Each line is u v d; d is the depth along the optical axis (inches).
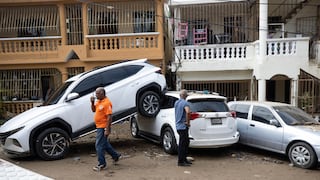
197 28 647.8
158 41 584.1
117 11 606.9
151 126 392.2
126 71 380.2
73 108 345.1
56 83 629.3
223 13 642.2
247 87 647.1
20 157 351.3
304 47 562.3
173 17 642.8
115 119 362.0
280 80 695.1
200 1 602.9
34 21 612.7
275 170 301.6
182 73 615.8
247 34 643.5
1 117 573.6
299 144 311.6
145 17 605.9
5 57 609.3
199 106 334.0
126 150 377.7
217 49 597.0
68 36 613.0
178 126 307.6
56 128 335.9
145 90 382.0
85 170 296.8
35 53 606.2
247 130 365.7
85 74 363.6
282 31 650.8
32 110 353.4
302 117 347.3
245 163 325.1
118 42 591.5
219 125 335.3
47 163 323.0
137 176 278.7
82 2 590.9
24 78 631.2
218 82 648.4
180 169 300.5
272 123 339.0
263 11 557.3
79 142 434.9
